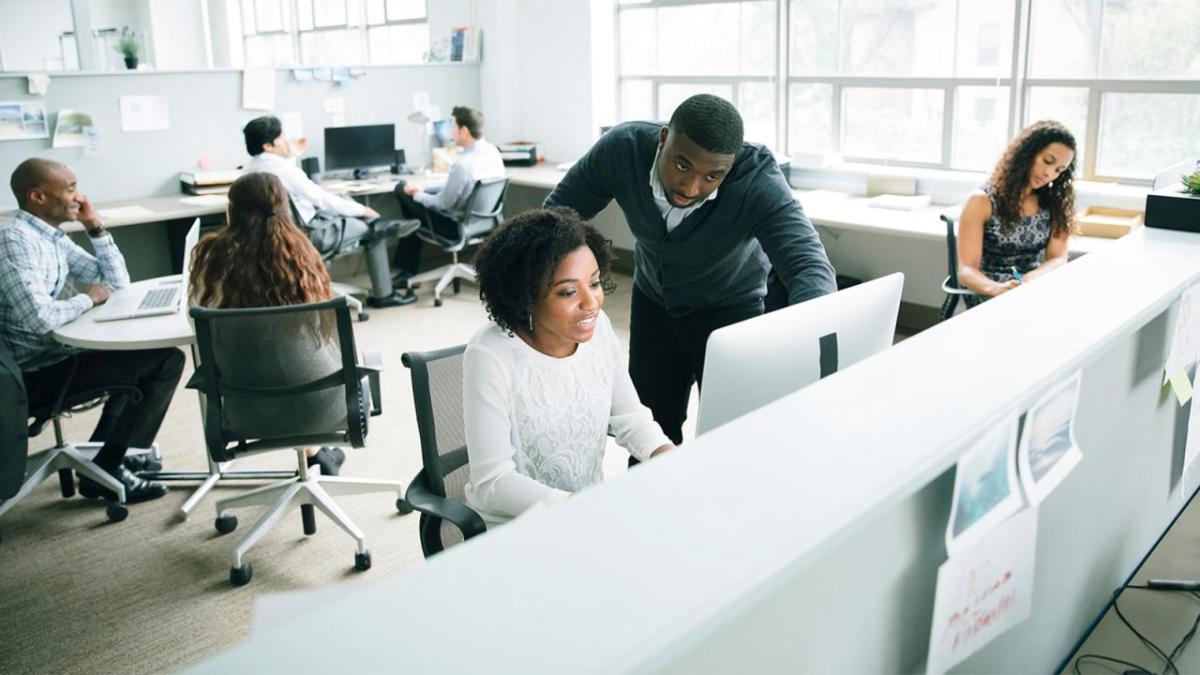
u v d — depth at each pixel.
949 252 3.38
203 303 2.66
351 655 0.48
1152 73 4.01
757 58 5.34
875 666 0.81
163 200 5.12
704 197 1.78
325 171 5.80
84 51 5.99
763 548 0.59
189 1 10.06
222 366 2.51
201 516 2.99
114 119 5.05
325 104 5.82
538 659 0.48
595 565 0.56
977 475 0.80
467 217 5.34
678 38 5.71
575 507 0.64
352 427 2.61
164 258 5.41
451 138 6.43
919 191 4.59
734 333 1.24
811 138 5.25
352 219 5.14
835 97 5.08
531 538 0.60
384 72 6.04
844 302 1.38
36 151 4.85
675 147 1.66
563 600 0.53
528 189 6.54
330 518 2.78
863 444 0.74
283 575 2.66
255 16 9.76
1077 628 1.24
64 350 2.94
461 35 6.46
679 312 2.18
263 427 2.59
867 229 4.12
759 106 5.41
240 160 5.55
